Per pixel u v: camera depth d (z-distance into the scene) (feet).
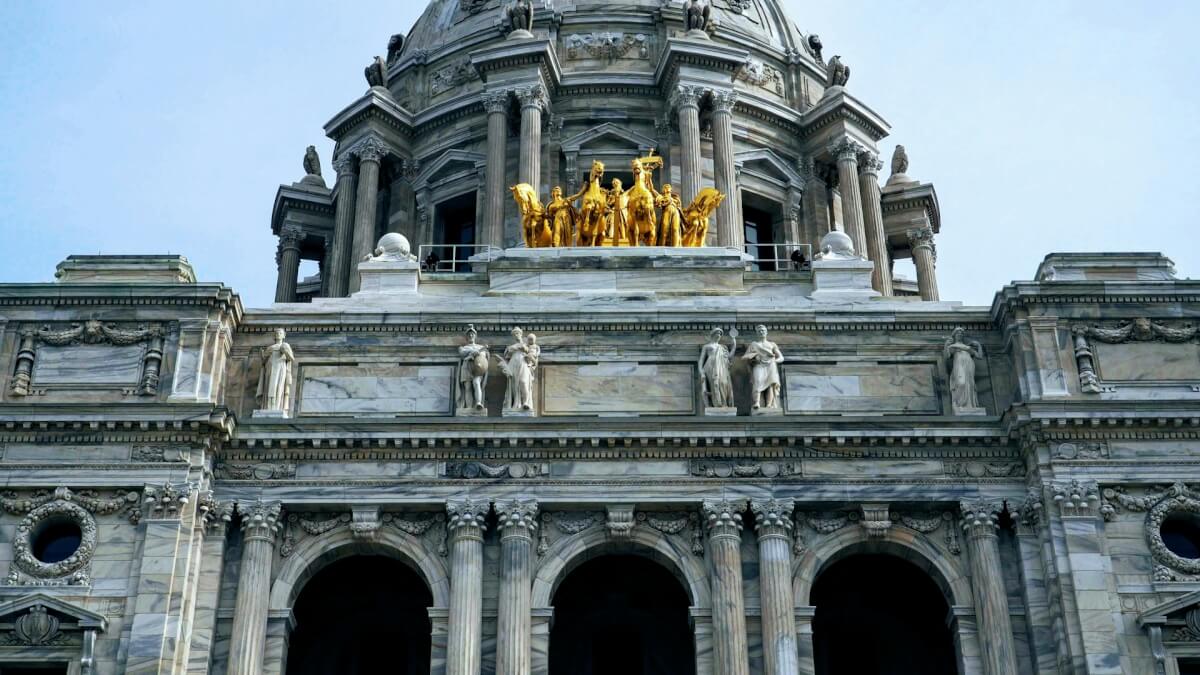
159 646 150.71
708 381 168.76
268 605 158.20
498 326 173.68
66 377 166.50
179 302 170.19
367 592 177.17
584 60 254.68
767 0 273.95
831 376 171.83
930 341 173.99
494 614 157.99
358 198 247.09
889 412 169.78
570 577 177.47
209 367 167.22
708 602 158.71
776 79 260.42
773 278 187.11
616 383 170.91
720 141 238.68
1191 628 152.46
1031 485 162.50
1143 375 167.32
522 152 238.07
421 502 161.58
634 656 176.35
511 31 254.27
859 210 244.22
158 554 155.33
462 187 246.47
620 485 162.50
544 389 170.30
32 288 169.37
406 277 186.39
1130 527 158.51
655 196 205.46
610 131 245.65
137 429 160.86
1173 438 162.30
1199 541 160.35
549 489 162.09
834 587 178.09
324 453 163.94
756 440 163.32
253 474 163.02
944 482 163.43
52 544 159.12
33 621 151.23
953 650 172.04
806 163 253.24
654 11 257.75
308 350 172.65
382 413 169.27
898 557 165.89
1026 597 157.99
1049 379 166.30
